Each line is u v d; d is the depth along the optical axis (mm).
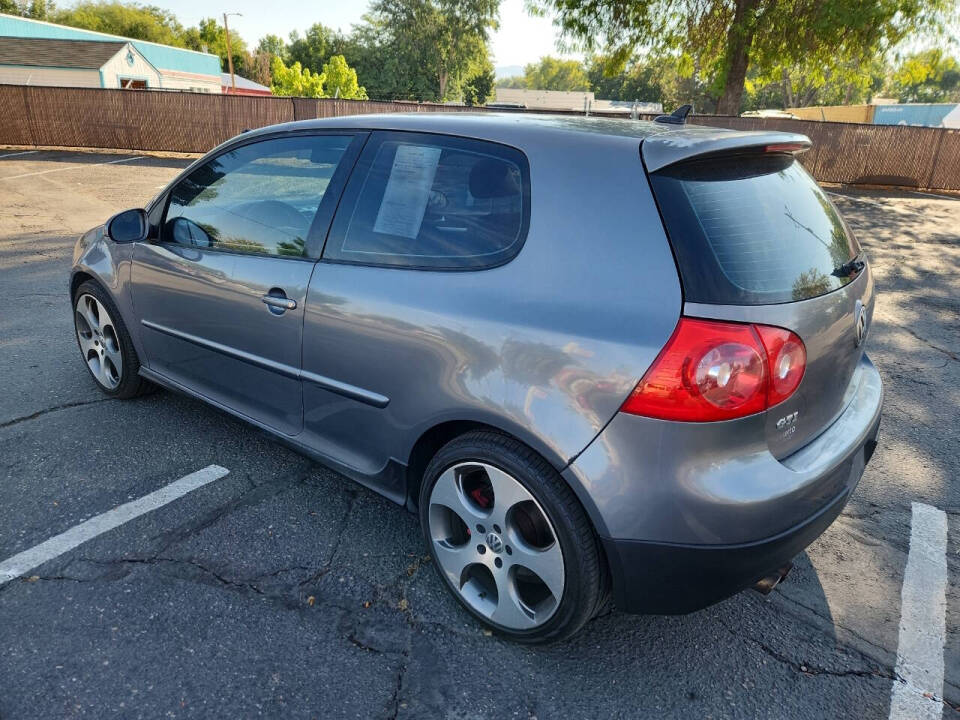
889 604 2650
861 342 2414
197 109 19312
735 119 18047
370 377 2473
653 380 1847
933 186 18031
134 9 77062
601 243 2004
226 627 2332
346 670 2189
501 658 2285
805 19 17203
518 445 2127
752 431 1913
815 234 2303
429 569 2699
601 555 2076
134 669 2133
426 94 62906
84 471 3217
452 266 2283
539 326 2029
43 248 7973
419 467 2535
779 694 2209
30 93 19250
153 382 3768
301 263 2703
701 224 1929
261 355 2902
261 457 3441
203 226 3176
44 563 2582
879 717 2143
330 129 2828
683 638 2422
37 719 1938
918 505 3367
